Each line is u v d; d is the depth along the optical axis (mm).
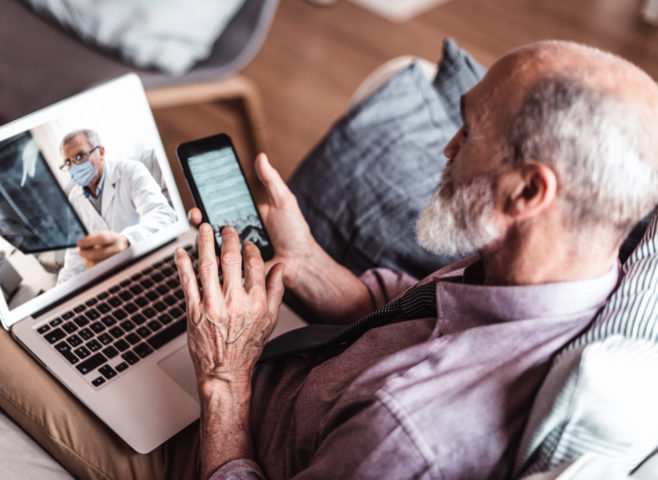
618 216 694
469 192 763
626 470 713
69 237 1007
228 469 833
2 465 877
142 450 881
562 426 669
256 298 882
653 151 674
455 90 1311
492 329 742
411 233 1198
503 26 3125
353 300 1126
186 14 1780
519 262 752
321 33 2945
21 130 943
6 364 962
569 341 742
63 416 936
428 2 3232
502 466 715
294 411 861
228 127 2340
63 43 1808
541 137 689
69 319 996
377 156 1254
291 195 1062
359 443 711
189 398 948
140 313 1020
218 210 1001
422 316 872
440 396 714
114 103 1010
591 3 3357
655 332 737
